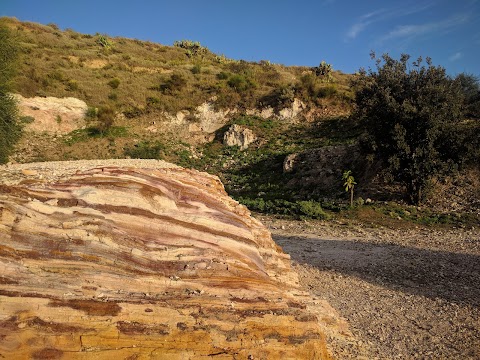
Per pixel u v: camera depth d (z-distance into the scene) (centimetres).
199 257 701
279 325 632
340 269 1390
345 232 1919
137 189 755
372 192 2362
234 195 2698
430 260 1482
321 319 857
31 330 539
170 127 3609
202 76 4284
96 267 630
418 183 2191
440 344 875
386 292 1189
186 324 593
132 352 565
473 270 1379
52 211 649
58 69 3950
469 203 2142
